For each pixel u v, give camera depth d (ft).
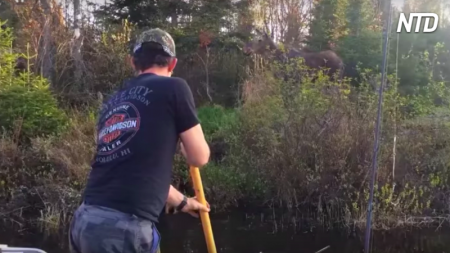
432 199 28.66
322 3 56.18
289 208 29.60
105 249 7.69
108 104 8.51
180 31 47.47
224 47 47.52
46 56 41.37
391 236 25.99
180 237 25.20
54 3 44.65
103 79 42.06
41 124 32.65
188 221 27.71
